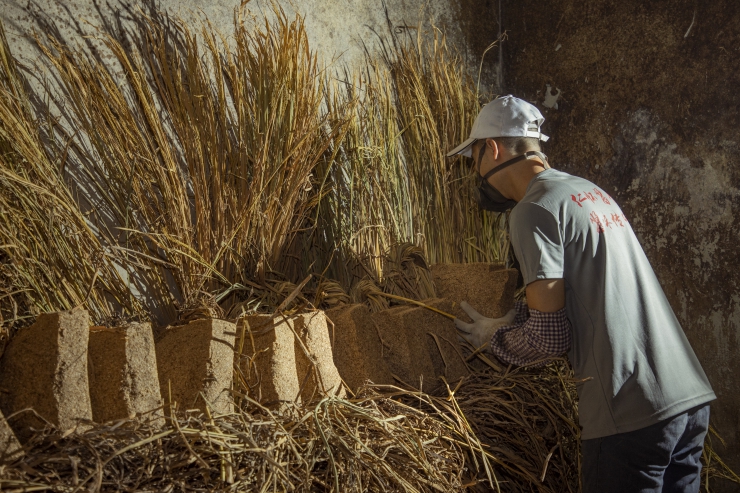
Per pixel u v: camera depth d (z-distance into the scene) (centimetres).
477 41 300
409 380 176
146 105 173
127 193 166
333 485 125
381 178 224
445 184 238
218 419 124
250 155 187
